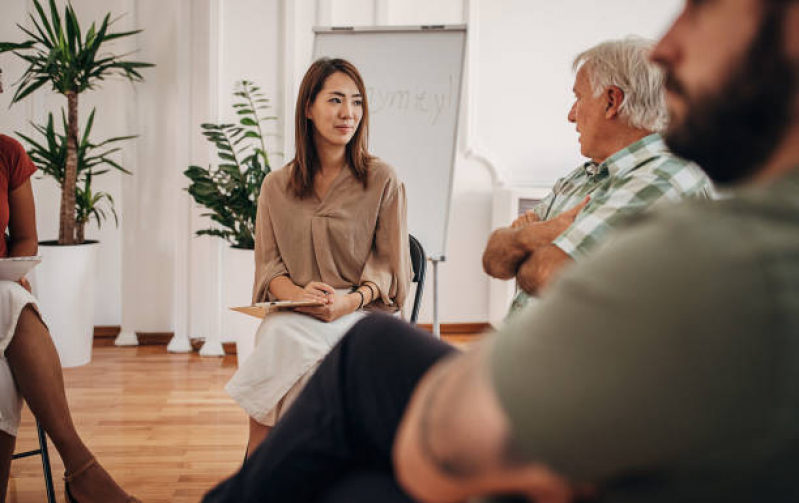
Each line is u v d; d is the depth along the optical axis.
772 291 0.37
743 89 0.43
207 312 4.04
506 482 0.42
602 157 1.59
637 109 1.49
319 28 3.74
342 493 0.78
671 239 0.40
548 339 0.41
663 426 0.38
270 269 2.22
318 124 2.17
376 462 0.84
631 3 4.46
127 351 4.03
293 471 0.82
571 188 1.73
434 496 0.45
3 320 1.83
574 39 4.46
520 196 4.08
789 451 0.38
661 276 0.39
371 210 2.21
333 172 2.26
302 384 1.96
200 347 4.06
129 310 4.14
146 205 4.13
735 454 0.38
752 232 0.39
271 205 2.26
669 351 0.37
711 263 0.38
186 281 4.07
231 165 3.62
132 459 2.51
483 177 4.49
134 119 4.07
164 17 4.03
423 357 0.84
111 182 4.10
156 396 3.25
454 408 0.42
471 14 4.34
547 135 4.50
